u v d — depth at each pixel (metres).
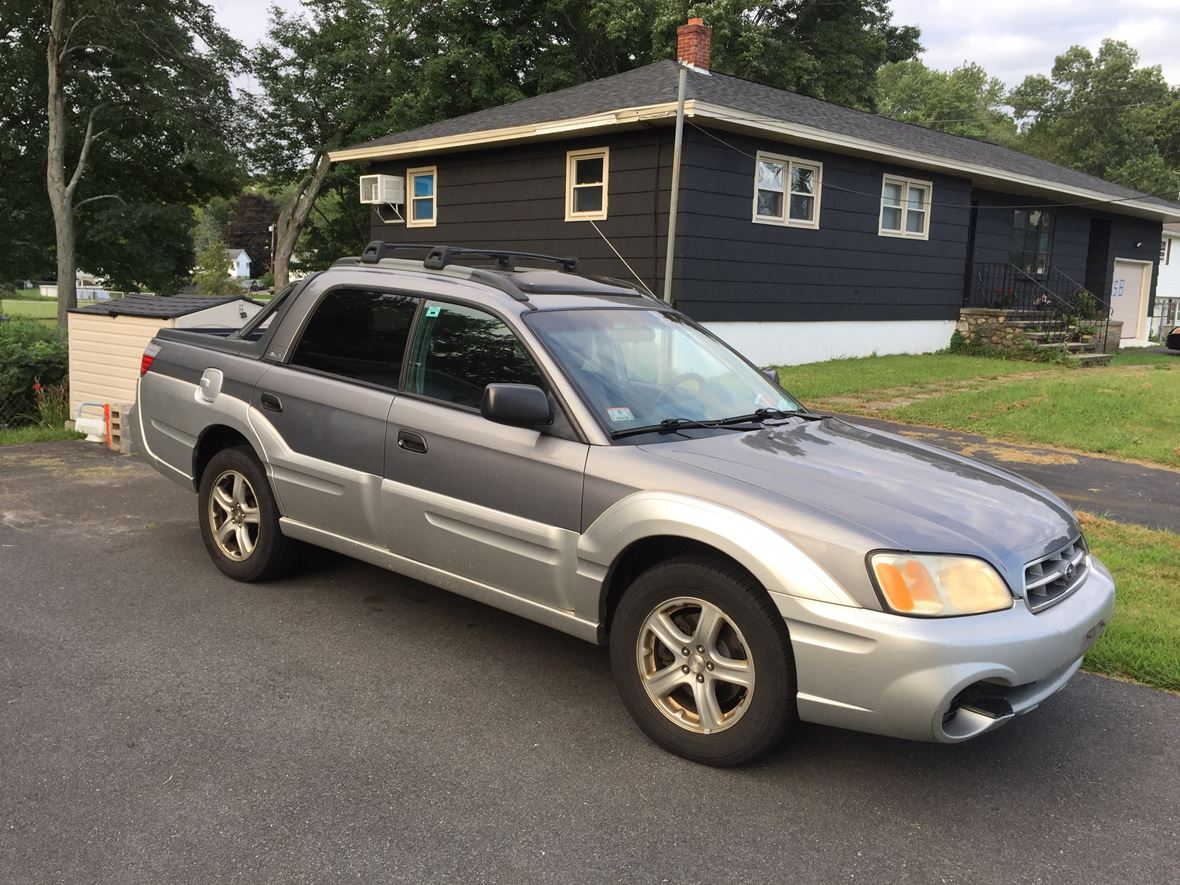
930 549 3.00
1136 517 6.80
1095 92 66.75
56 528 6.13
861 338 17.55
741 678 3.19
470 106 27.22
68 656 4.11
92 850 2.74
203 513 5.25
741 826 2.96
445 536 4.00
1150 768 3.42
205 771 3.19
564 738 3.50
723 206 14.70
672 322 4.61
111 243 30.59
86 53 26.81
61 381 11.40
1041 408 11.04
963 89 65.56
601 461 3.53
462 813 2.98
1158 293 35.56
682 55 16.84
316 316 4.77
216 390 5.05
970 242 20.48
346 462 4.39
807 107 16.78
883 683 2.90
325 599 4.91
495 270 4.68
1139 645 4.44
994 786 3.25
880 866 2.77
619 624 3.47
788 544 3.06
